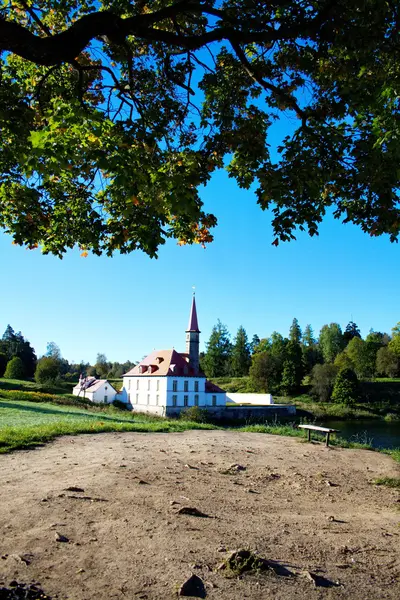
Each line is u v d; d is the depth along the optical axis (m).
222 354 109.31
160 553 4.54
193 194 5.52
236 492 7.86
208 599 3.67
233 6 6.34
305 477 9.84
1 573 3.86
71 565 4.14
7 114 5.30
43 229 7.22
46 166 4.92
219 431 18.06
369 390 83.62
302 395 85.44
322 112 6.35
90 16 4.55
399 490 9.27
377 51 5.91
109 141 5.00
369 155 5.63
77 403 35.94
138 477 8.22
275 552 4.89
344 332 136.62
